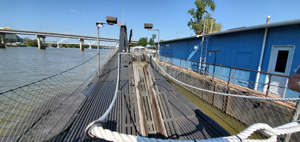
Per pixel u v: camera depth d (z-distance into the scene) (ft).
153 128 10.05
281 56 22.00
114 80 22.59
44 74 58.59
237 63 29.32
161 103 12.71
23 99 25.34
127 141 3.45
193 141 3.84
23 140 9.53
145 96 12.77
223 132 10.73
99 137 3.41
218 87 27.86
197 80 35.14
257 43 25.21
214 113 25.77
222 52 33.35
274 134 4.47
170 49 63.82
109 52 60.54
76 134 10.00
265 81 24.09
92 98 15.76
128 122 10.55
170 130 10.41
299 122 5.20
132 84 14.48
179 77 44.78
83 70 53.67
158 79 24.98
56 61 96.89
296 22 17.85
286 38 21.11
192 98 35.40
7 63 81.87
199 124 11.84
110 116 11.71
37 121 11.59
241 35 28.25
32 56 126.82
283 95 21.08
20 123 11.71
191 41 46.55
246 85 26.91
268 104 19.60
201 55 40.57
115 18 25.77
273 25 20.52
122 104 12.60
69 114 12.42
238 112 23.39
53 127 10.66
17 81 47.85
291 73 20.57
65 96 16.46
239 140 4.14
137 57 17.95
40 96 25.95
